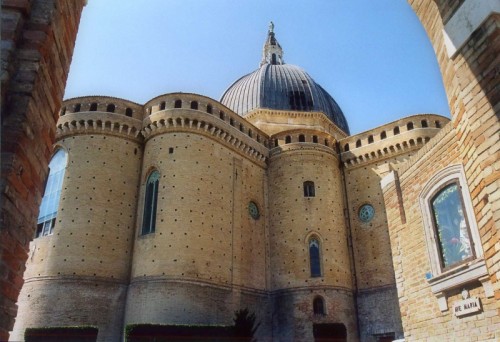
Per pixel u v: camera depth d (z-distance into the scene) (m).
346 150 48.78
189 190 37.16
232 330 31.39
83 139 39.19
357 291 41.94
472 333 12.41
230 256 38.09
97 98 40.84
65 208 36.22
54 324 32.19
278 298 40.53
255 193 44.28
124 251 36.81
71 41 7.49
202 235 36.25
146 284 34.00
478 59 7.00
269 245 43.38
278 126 54.44
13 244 5.46
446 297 13.70
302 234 41.97
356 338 39.66
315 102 58.66
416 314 15.38
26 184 5.78
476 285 12.32
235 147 43.38
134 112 41.97
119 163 39.38
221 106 43.00
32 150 5.90
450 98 8.67
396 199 17.44
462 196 13.44
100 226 36.25
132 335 28.53
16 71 5.77
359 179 46.41
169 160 38.38
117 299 34.88
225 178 40.81
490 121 6.69
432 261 14.55
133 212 38.69
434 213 14.98
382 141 45.84
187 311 32.88
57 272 33.84
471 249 12.71
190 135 39.47
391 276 40.28
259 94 57.44
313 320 38.38
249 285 39.19
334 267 40.94
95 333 29.88
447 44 7.89
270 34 78.44
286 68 62.94
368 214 44.34
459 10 7.48
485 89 6.82
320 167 45.38
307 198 43.56
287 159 46.00
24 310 33.44
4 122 5.45
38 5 6.28
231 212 40.03
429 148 15.51
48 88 6.41
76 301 33.19
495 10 6.58
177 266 34.09
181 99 40.69
